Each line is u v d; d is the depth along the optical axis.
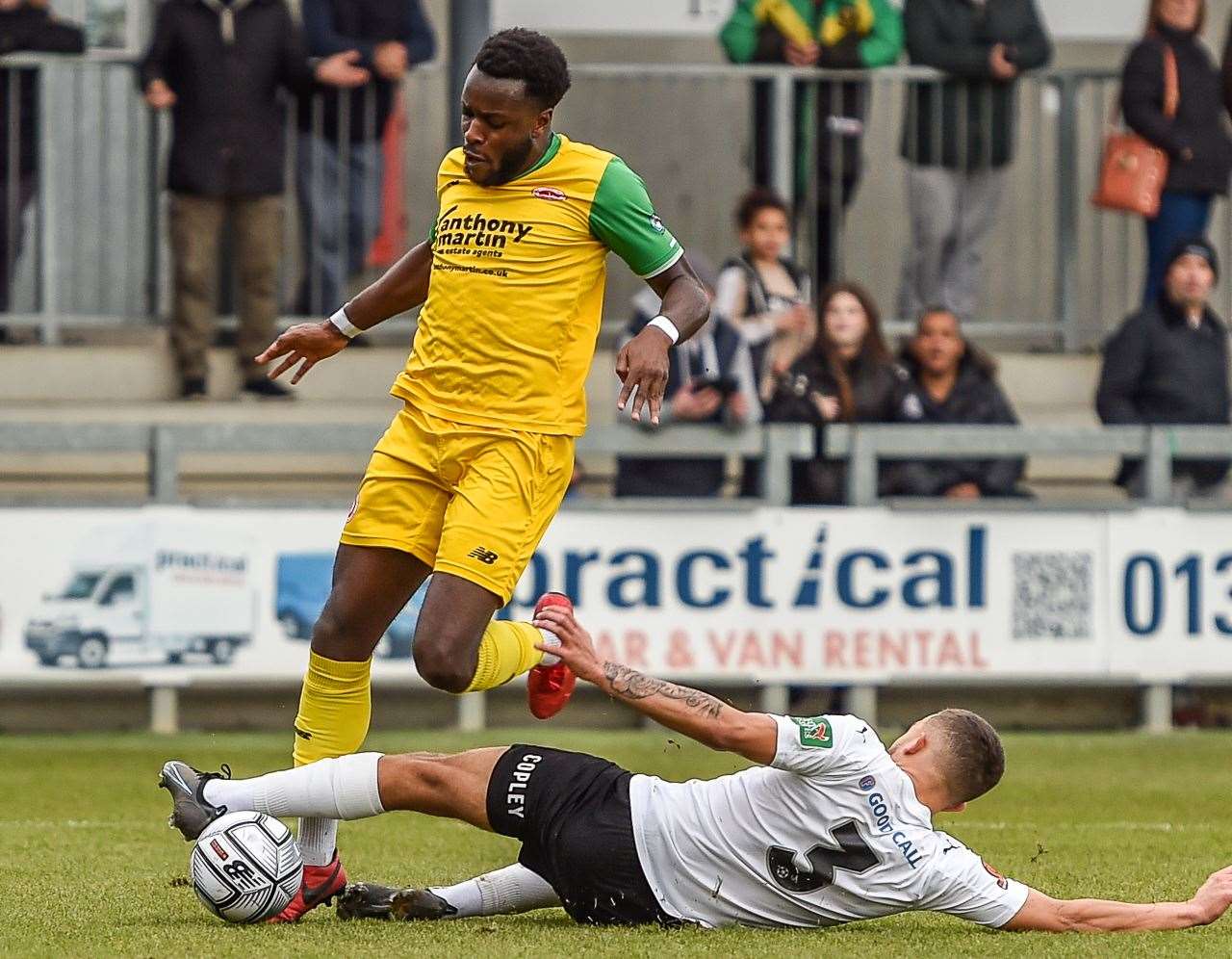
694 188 38.72
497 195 16.05
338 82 34.38
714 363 32.53
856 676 32.34
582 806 15.12
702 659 32.00
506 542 15.76
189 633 31.36
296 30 34.38
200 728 32.75
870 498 32.50
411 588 16.38
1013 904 14.94
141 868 18.94
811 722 14.66
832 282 35.53
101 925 15.33
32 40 35.19
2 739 31.19
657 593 31.92
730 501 32.09
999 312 38.94
